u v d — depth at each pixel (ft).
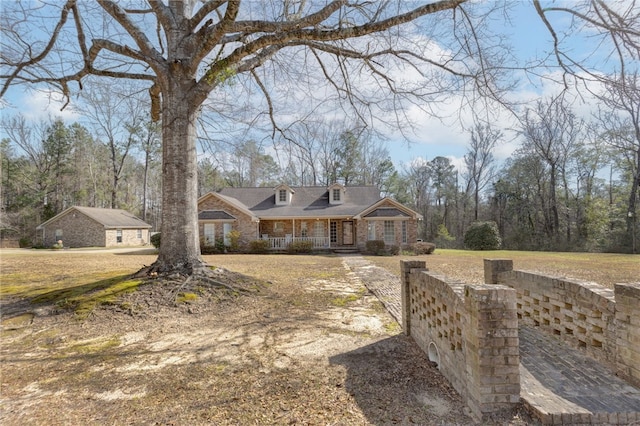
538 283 15.01
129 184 161.99
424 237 144.97
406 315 16.21
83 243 103.40
